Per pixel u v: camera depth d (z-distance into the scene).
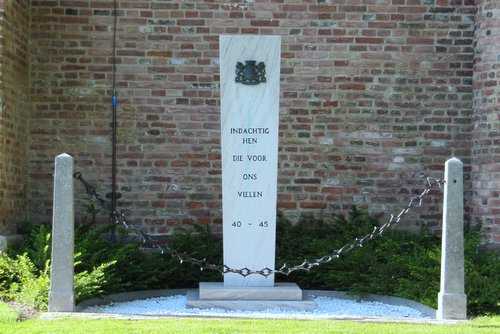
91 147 9.90
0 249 8.45
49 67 9.89
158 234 9.91
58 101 9.89
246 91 7.84
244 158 7.84
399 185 10.05
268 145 7.85
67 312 6.85
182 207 9.95
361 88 10.01
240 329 6.11
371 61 10.02
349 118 10.02
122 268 8.52
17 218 9.45
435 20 10.05
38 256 8.12
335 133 10.01
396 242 8.98
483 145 9.52
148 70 9.95
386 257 8.74
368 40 10.02
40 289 7.25
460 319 6.86
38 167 9.88
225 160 7.85
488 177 9.38
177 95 9.95
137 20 9.94
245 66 7.82
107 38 9.92
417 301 7.85
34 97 9.89
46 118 9.88
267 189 7.86
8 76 9.02
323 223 9.95
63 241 6.97
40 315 6.71
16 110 9.39
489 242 9.29
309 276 9.04
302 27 10.00
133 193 9.91
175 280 9.08
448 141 10.05
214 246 9.30
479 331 6.18
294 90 10.00
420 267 8.04
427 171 10.05
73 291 7.00
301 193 10.00
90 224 9.64
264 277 7.88
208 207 9.98
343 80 10.01
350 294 8.35
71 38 9.89
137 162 9.94
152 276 8.69
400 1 10.03
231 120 7.84
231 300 7.62
